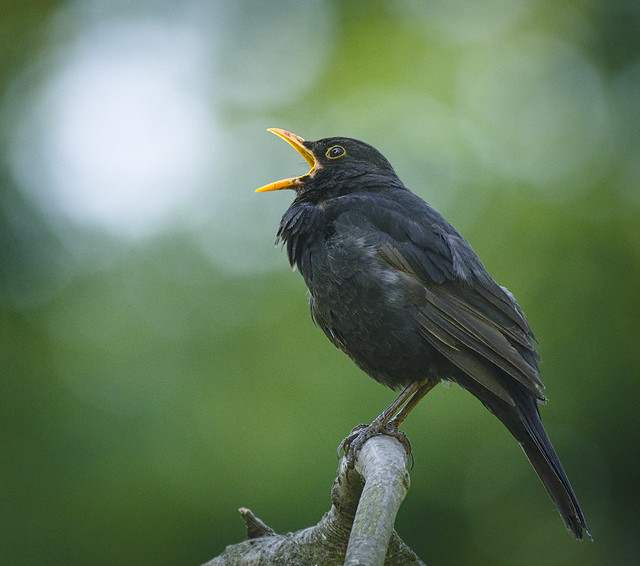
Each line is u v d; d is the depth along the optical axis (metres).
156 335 14.80
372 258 8.38
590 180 15.93
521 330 8.52
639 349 14.54
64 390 14.31
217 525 12.91
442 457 12.88
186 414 13.91
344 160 9.70
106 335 14.83
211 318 14.91
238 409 13.91
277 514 12.91
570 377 14.29
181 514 13.00
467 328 8.23
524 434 8.20
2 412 14.05
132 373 14.41
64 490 13.26
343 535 7.07
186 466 13.35
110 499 13.10
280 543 7.46
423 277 8.44
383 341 8.34
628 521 13.58
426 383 8.61
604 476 13.79
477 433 12.97
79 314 15.08
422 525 12.80
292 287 14.92
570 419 13.96
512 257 15.33
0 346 14.73
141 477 13.23
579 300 14.93
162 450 13.50
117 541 12.94
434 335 8.20
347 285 8.40
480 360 8.20
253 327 14.65
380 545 5.39
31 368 14.50
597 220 15.53
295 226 8.86
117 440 13.59
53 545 12.97
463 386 8.33
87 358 14.55
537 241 15.45
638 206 15.59
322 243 8.61
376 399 13.41
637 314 14.88
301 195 9.61
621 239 15.34
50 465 13.46
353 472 6.71
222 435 13.63
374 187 9.41
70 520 13.05
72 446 13.59
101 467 13.36
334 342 8.82
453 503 12.84
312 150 9.86
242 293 15.11
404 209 8.85
